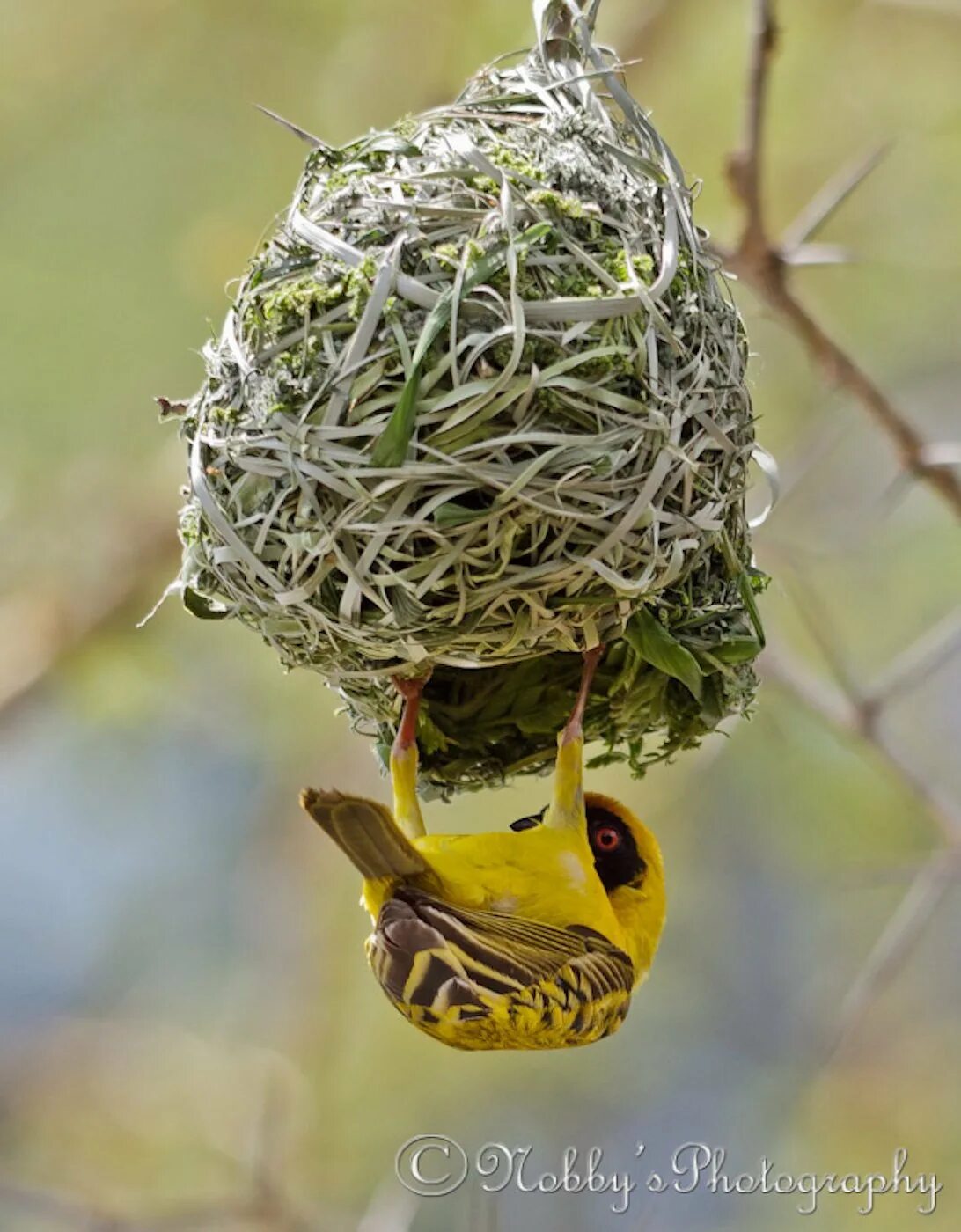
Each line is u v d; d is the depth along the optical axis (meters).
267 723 13.05
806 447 11.06
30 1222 13.15
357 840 5.99
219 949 14.40
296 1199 11.10
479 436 5.39
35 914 14.52
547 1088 13.40
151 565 11.92
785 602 12.76
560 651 6.66
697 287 5.86
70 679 12.16
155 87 11.90
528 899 6.68
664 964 14.15
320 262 5.60
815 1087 13.95
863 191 12.56
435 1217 12.59
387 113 11.41
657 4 11.41
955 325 13.09
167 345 11.67
